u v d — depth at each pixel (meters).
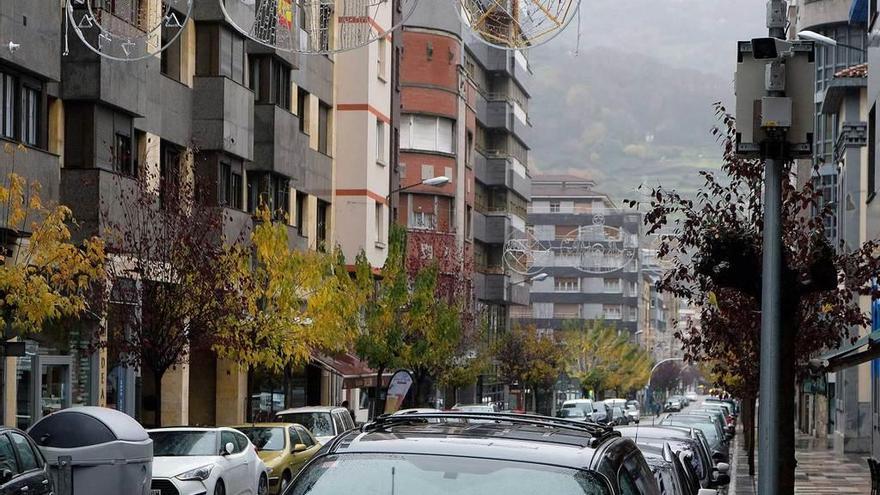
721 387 34.75
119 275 33.56
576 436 8.84
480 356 72.69
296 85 56.34
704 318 27.28
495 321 108.56
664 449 18.47
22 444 17.25
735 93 12.40
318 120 60.62
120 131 38.56
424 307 55.84
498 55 105.69
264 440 31.75
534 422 9.28
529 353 107.00
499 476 8.02
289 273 39.16
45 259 25.72
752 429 46.78
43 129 34.25
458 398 100.38
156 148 41.56
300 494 8.10
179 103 43.47
